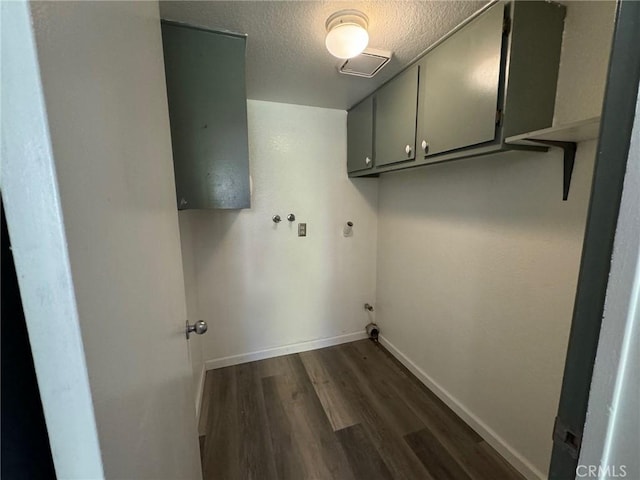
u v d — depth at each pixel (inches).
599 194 13.4
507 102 41.2
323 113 90.0
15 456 13.5
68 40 12.5
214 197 48.1
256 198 86.8
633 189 12.0
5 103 10.4
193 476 36.5
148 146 24.4
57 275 11.6
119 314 16.7
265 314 92.8
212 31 45.1
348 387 79.0
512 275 54.0
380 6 43.4
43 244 11.3
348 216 98.4
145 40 25.0
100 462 13.6
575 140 41.0
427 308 78.7
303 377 83.7
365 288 104.7
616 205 12.6
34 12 10.4
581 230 42.5
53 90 11.2
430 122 55.9
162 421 24.4
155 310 24.1
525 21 40.0
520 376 53.4
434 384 76.5
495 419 59.2
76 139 12.7
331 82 70.5
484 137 44.4
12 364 13.2
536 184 48.3
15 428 13.5
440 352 74.6
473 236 62.6
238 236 86.5
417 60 58.7
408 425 65.4
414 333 85.0
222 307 87.2
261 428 64.6
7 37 10.1
